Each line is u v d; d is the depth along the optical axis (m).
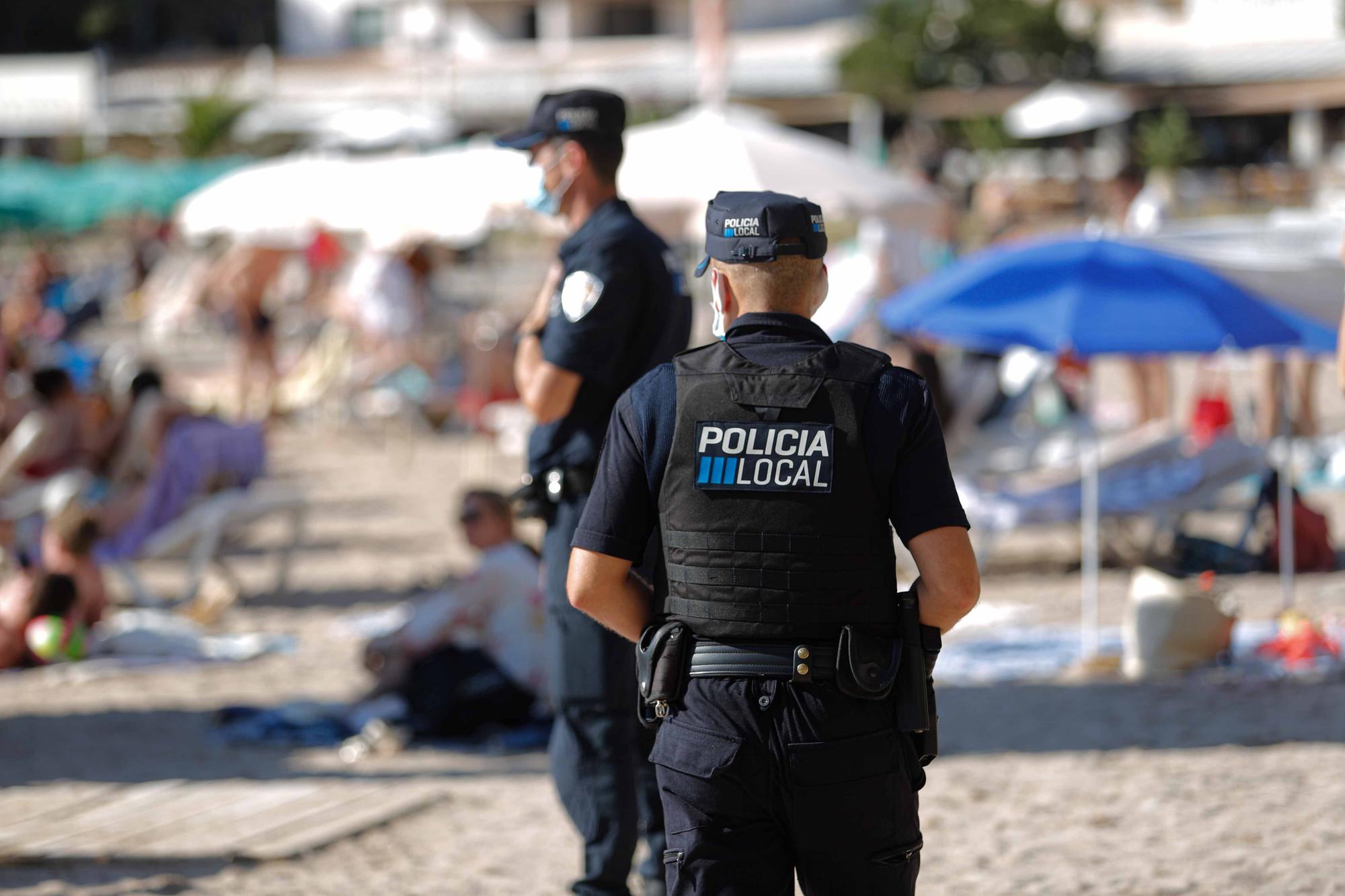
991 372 25.42
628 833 9.20
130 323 72.12
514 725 15.34
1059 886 10.48
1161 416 27.44
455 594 15.56
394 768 14.34
